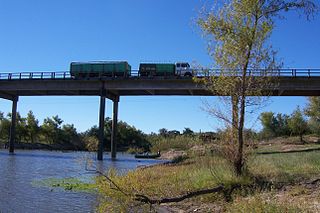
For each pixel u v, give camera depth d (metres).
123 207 15.10
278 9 20.03
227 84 20.41
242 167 20.28
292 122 69.38
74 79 73.44
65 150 131.25
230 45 20.33
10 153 88.25
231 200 17.88
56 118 143.00
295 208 12.39
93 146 16.36
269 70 20.38
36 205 22.03
